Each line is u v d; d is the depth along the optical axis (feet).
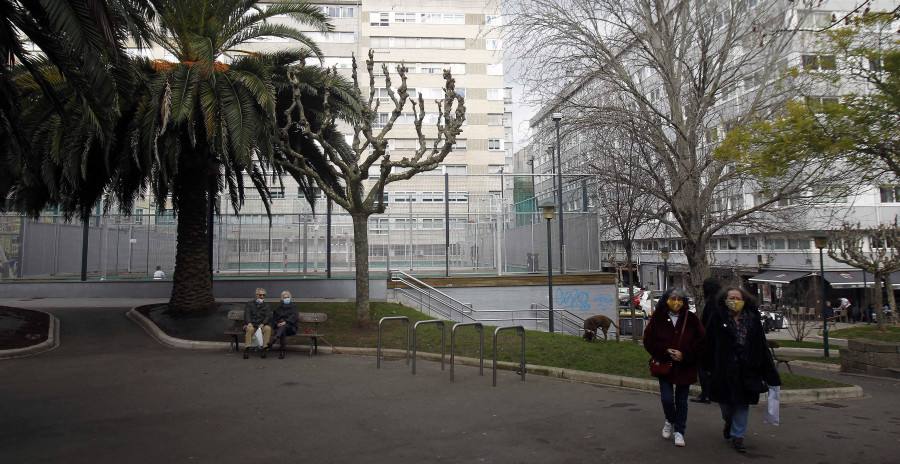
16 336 39.04
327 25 48.34
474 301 62.18
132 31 32.45
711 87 38.68
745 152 34.19
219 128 41.01
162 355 36.29
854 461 17.56
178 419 21.59
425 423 21.44
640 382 28.12
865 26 34.06
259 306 36.45
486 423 21.56
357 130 44.21
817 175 36.81
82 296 62.90
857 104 32.63
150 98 40.22
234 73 41.75
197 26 43.45
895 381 36.70
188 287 46.65
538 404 24.71
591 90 41.55
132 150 41.78
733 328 18.51
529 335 43.32
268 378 29.58
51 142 38.40
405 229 67.82
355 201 44.19
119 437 19.22
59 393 25.79
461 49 148.66
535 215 71.61
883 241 82.43
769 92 38.14
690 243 37.60
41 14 27.30
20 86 37.09
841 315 102.53
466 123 147.43
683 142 38.73
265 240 68.03
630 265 61.77
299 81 46.50
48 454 17.33
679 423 18.97
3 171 41.60
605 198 62.59
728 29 37.60
